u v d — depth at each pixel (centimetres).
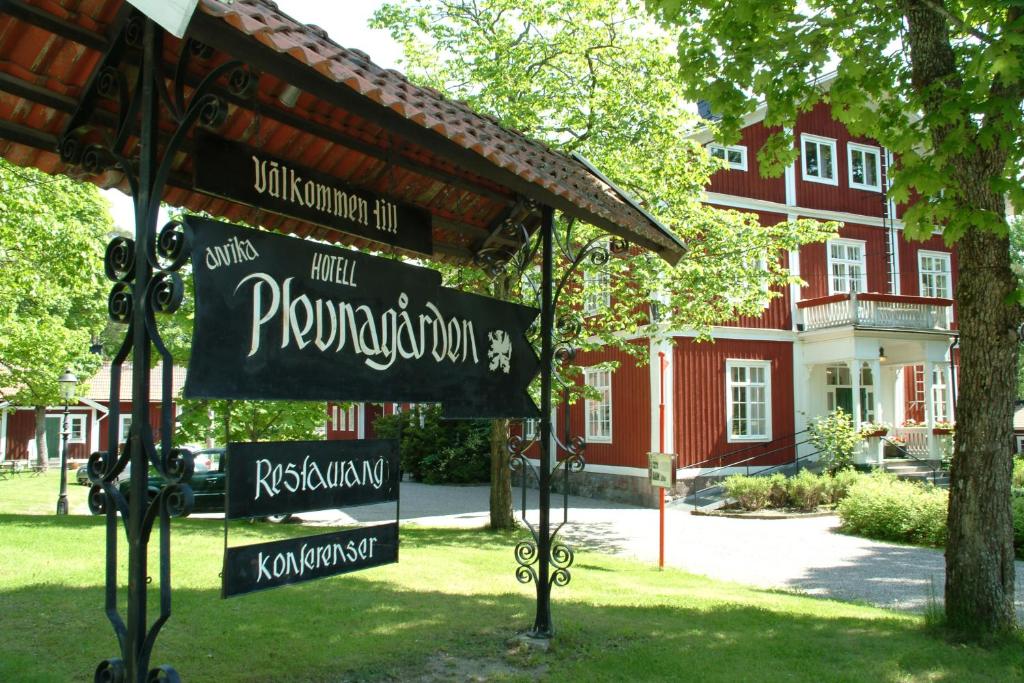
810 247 2248
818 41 734
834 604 805
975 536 620
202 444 1523
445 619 601
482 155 419
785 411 2139
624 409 2058
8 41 328
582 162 657
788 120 758
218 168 379
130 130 326
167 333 1134
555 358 584
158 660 479
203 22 280
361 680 455
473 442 2498
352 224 452
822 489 1730
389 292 432
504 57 1291
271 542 360
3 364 2311
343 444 401
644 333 1452
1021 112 628
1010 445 632
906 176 633
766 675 493
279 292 360
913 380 2423
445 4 1352
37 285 1543
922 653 556
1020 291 607
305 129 429
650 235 582
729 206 2117
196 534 1068
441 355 470
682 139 1347
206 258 324
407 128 395
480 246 627
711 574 1055
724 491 1848
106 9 317
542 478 564
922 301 2150
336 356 391
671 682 472
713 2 714
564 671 482
